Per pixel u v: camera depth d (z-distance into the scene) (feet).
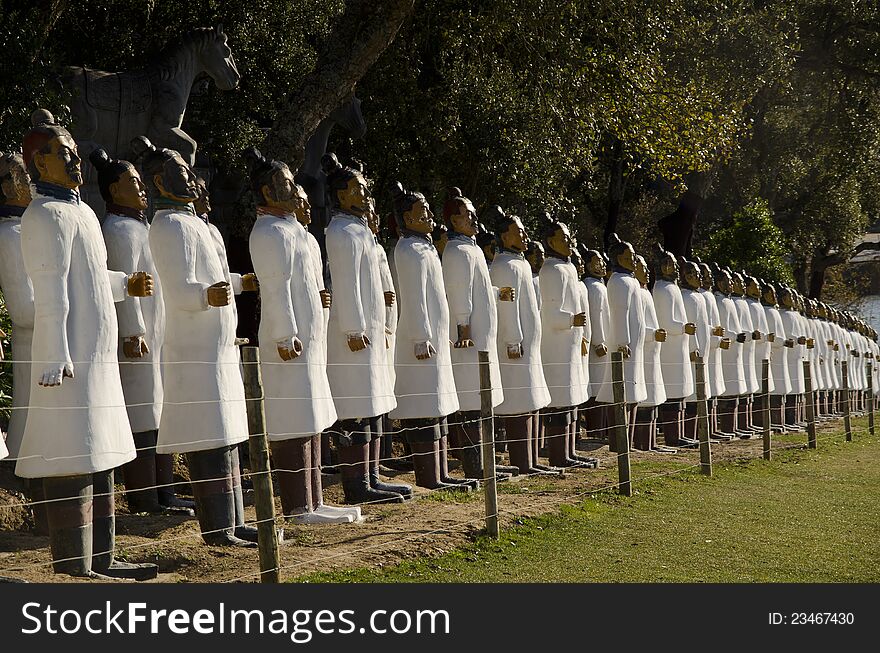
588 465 46.73
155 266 28.32
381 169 69.05
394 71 65.72
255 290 30.86
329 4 66.13
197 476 28.07
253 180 31.09
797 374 77.82
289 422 30.71
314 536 29.17
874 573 29.07
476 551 28.84
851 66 101.55
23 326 27.48
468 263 39.75
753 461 53.31
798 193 130.31
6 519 30.01
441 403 37.86
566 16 62.03
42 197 23.93
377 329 34.76
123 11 57.67
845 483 47.47
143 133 48.32
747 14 82.84
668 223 99.35
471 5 63.82
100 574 24.38
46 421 23.57
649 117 63.52
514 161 67.92
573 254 52.54
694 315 60.49
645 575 27.35
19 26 40.83
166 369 28.30
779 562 29.94
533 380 43.16
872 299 195.31
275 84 63.52
